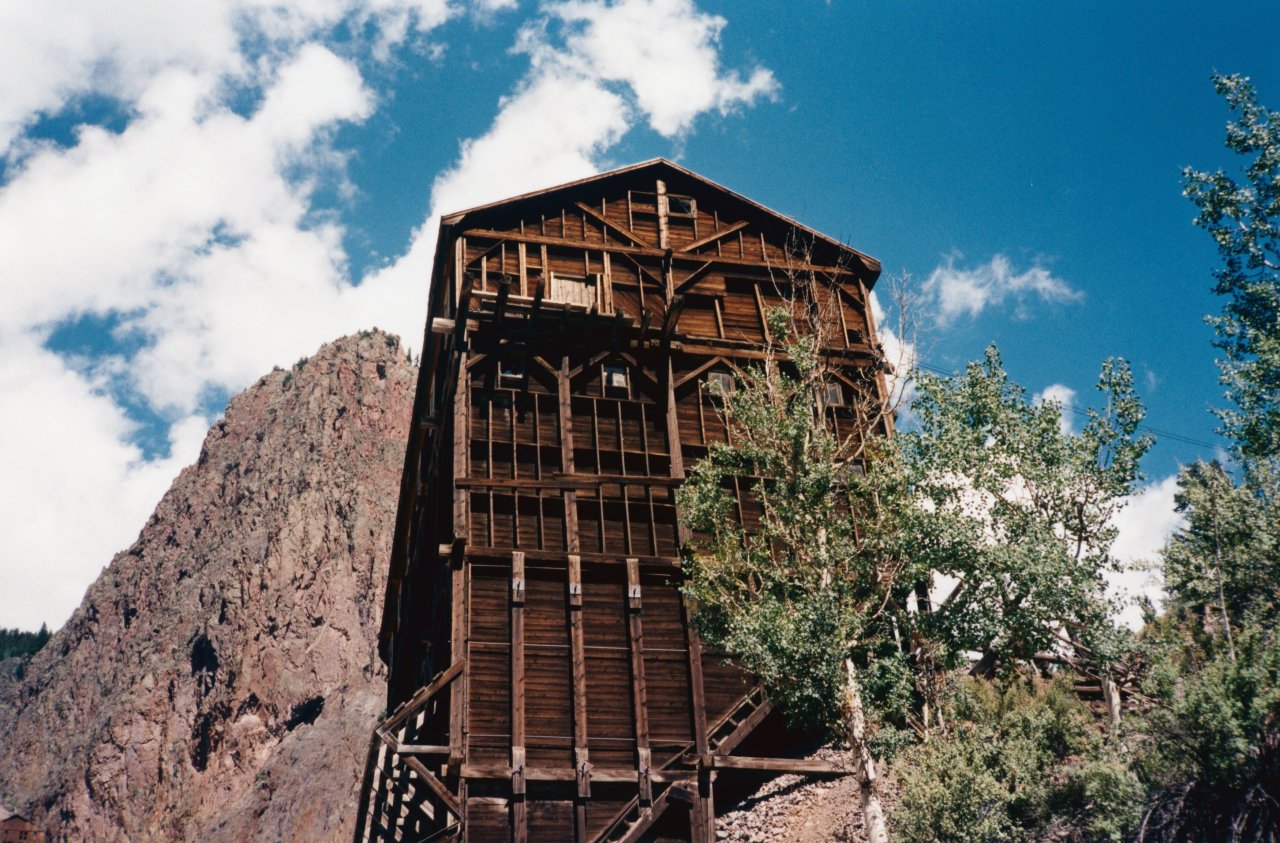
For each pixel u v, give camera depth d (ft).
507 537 110.73
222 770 495.41
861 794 76.89
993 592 84.94
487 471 113.50
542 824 98.78
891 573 89.66
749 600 94.68
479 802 98.37
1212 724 68.80
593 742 102.53
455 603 105.40
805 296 119.03
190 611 624.59
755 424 96.02
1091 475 87.66
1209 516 86.33
